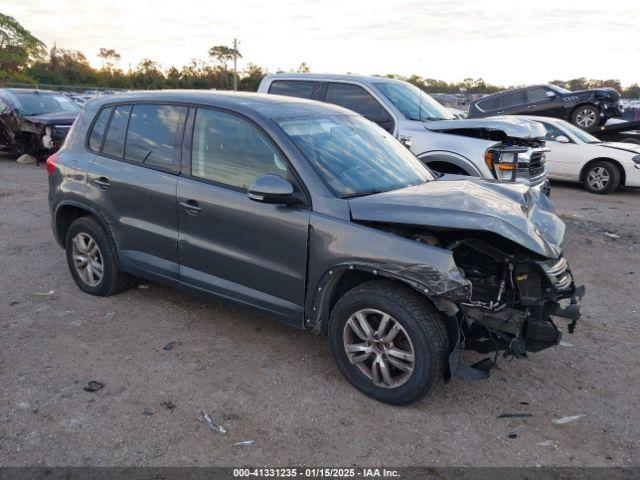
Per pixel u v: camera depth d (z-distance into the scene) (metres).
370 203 3.64
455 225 3.38
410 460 3.11
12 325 4.58
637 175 11.43
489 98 17.95
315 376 3.94
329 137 4.23
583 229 8.56
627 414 3.61
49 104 14.38
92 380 3.79
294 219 3.74
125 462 3.01
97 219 5.02
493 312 3.54
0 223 7.86
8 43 52.94
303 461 3.07
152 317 4.81
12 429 3.24
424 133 7.69
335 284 3.74
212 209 4.11
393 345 3.51
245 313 4.95
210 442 3.20
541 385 3.92
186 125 4.39
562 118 16.61
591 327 4.95
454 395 3.76
